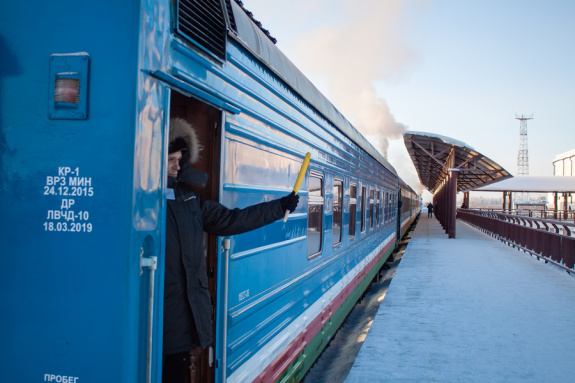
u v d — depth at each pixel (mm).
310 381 6031
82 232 1883
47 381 1900
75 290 1882
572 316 6578
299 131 4270
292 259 4105
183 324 2330
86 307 1870
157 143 2018
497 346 5262
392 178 14633
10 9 1982
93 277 1867
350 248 7047
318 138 4977
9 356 1937
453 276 9844
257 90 3252
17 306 1933
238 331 2990
